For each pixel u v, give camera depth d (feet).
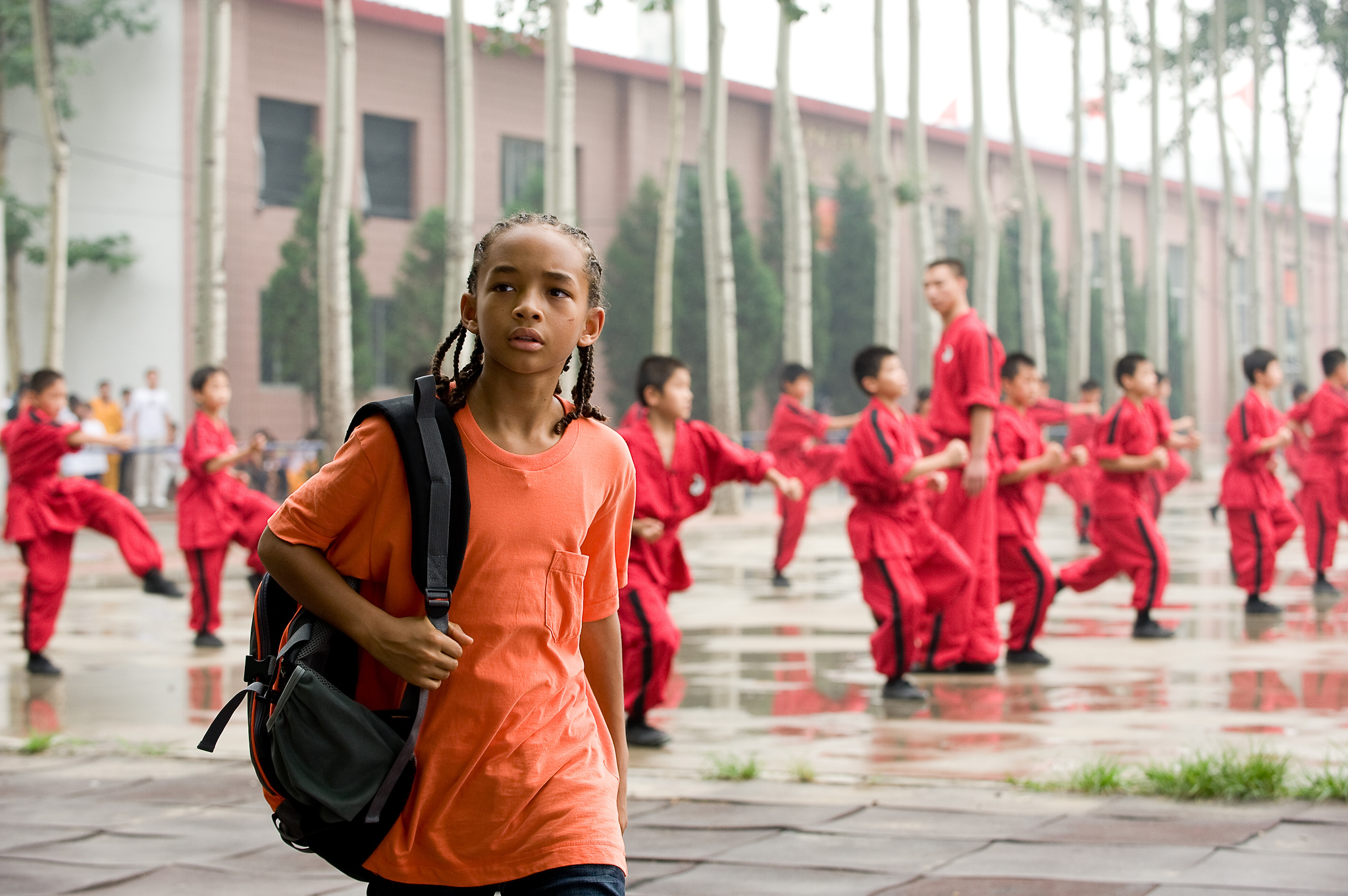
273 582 8.39
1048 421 52.90
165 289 81.15
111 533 30.22
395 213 91.04
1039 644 30.71
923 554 25.34
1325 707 22.61
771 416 101.91
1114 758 18.84
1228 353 103.91
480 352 8.65
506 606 8.08
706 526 64.80
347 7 57.31
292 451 70.49
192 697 25.89
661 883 13.50
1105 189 95.76
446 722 7.98
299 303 81.41
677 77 65.21
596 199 99.09
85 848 15.05
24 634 28.43
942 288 26.76
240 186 83.15
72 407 65.72
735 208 96.89
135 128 80.28
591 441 8.55
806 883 13.42
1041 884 13.17
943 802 16.51
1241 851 14.12
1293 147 113.50
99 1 76.48
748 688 26.11
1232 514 34.81
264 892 13.50
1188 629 32.42
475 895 8.09
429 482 7.91
